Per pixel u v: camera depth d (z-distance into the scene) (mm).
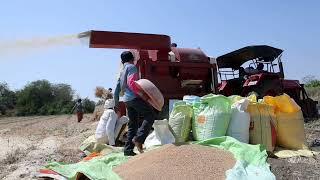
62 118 34062
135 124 7785
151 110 7676
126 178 5918
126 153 7613
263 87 14898
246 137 8047
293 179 5996
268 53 15430
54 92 67375
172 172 5812
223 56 15750
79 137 13281
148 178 5742
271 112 8453
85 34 11383
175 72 12469
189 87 12562
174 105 8703
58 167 6832
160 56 12281
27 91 65312
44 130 19562
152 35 12086
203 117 8125
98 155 8414
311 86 38969
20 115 62844
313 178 6043
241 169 5703
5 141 14180
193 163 6043
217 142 7109
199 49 13109
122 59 8164
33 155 9758
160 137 8273
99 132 9945
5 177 7441
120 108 10445
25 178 7164
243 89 15430
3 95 65938
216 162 6129
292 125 8508
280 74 15562
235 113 8094
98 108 23438
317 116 16672
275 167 6645
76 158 8844
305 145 8500
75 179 6180
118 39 11695
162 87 12219
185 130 8344
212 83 12812
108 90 13523
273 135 8273
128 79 7758
